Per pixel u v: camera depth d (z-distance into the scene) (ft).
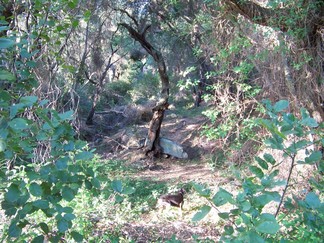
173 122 59.31
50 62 11.85
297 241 6.31
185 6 31.73
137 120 59.82
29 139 5.12
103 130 57.82
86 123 55.11
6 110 4.79
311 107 20.79
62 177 5.08
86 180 5.41
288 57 20.72
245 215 4.14
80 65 19.29
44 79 12.31
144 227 19.44
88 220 16.39
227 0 20.45
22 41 5.84
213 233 18.43
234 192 17.56
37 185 4.86
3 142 4.40
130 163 46.55
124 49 59.72
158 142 49.24
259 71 21.36
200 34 25.59
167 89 48.26
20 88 5.91
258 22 20.36
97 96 53.16
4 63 5.91
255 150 21.81
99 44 40.29
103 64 49.85
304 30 19.52
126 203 22.18
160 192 30.96
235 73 22.76
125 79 68.95
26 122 4.58
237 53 21.90
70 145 5.25
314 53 20.57
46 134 5.09
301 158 10.50
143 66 69.46
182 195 25.41
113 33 44.96
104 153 49.37
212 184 27.43
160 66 46.39
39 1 7.43
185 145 50.80
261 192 4.66
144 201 27.35
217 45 22.66
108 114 61.11
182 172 41.57
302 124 5.24
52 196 5.11
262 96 22.27
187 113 61.98
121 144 52.31
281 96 20.97
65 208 5.23
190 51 46.52
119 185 5.60
